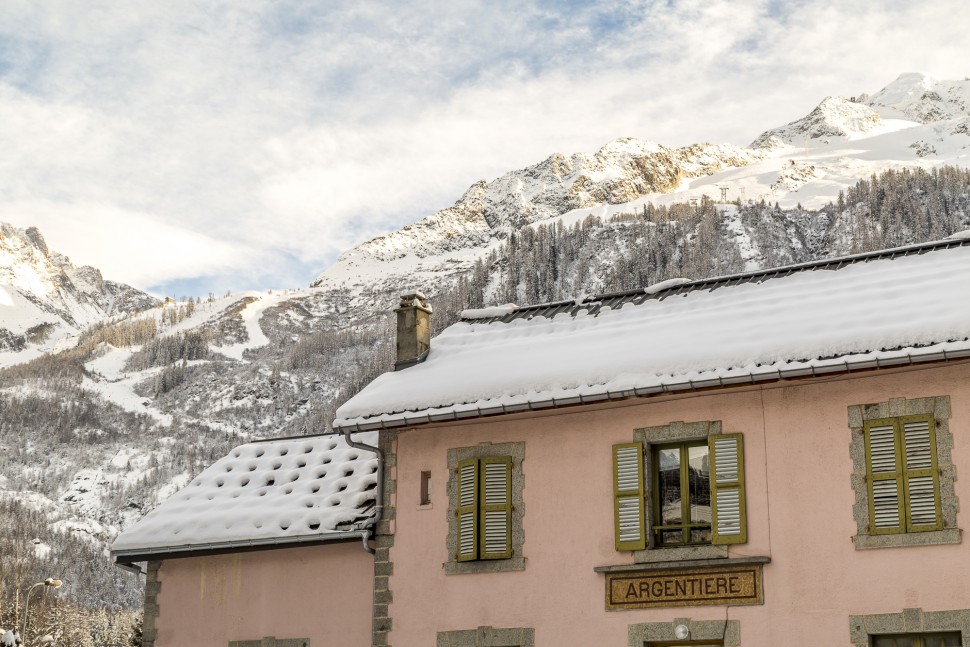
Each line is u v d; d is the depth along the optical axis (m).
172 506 25.47
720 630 19.59
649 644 20.22
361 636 22.83
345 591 23.28
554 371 21.61
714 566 19.88
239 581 24.25
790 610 19.19
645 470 20.88
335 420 22.97
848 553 19.02
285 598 23.75
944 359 18.50
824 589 19.03
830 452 19.58
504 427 22.39
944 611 18.08
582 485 21.39
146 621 24.62
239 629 23.92
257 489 25.44
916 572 18.45
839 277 22.70
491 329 25.69
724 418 20.50
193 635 24.23
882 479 19.03
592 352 22.16
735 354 20.08
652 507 20.81
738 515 19.89
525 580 21.38
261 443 27.28
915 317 19.42
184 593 24.62
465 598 21.77
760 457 20.06
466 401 21.98
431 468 22.81
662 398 21.06
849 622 18.72
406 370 24.38
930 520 18.53
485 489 22.09
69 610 87.06
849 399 19.64
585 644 20.56
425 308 25.36
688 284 24.95
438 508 22.50
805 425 19.88
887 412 19.27
